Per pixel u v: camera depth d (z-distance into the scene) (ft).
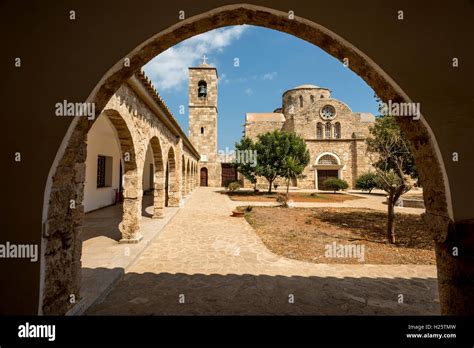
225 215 32.78
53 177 6.22
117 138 16.97
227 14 6.79
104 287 11.10
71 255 7.66
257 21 7.20
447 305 6.55
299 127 84.69
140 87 16.89
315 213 35.50
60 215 6.79
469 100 6.38
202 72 89.45
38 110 6.20
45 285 6.25
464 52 6.48
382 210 38.83
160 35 6.56
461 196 6.18
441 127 6.31
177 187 36.99
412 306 10.41
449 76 6.45
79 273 9.16
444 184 6.29
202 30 7.25
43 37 6.33
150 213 31.32
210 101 89.35
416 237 22.03
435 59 6.47
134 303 10.39
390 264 15.43
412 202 42.73
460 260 6.15
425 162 6.84
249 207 37.09
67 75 6.32
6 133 6.11
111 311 9.77
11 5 6.34
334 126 85.25
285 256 16.81
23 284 5.96
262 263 15.43
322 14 6.56
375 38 6.50
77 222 8.90
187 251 17.67
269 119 109.29
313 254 17.26
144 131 19.83
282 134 61.67
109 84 6.64
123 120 15.62
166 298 10.85
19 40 6.29
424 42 6.50
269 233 23.34
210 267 14.64
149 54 6.95
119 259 14.74
